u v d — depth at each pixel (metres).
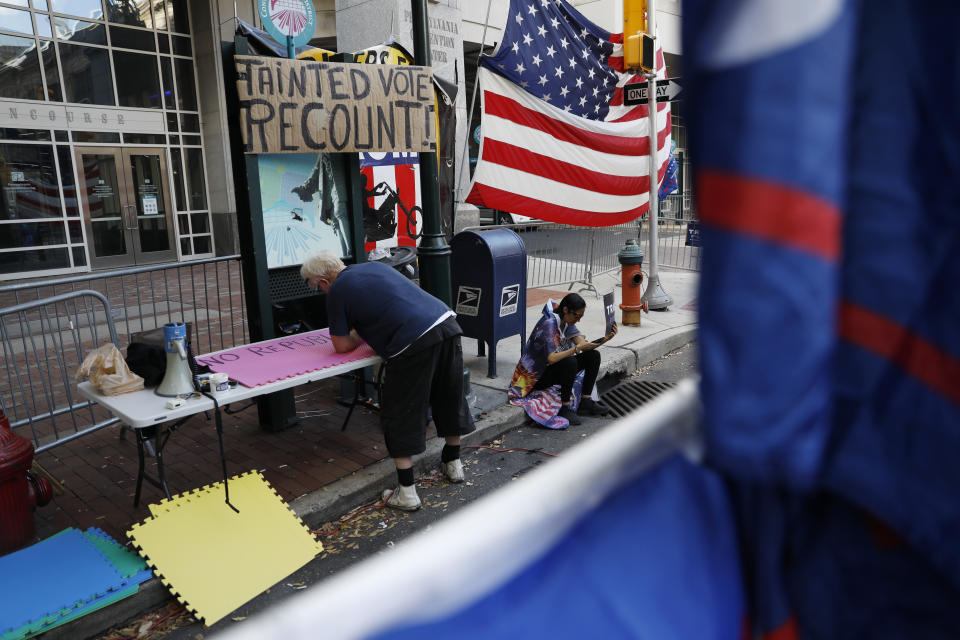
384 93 4.79
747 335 0.54
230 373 3.80
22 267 12.88
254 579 3.33
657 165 9.16
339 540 3.75
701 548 0.66
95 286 11.45
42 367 6.53
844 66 0.53
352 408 4.85
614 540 0.62
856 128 0.57
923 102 0.56
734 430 0.55
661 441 0.67
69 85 13.29
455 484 4.36
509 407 5.38
